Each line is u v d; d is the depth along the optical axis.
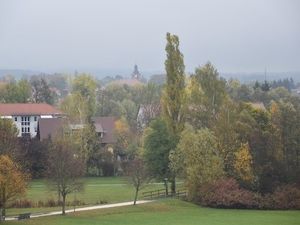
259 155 80.62
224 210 73.06
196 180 76.88
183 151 77.62
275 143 81.31
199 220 62.00
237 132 81.69
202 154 77.56
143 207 69.81
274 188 79.62
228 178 78.56
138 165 73.12
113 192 84.56
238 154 78.94
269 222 61.97
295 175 81.12
